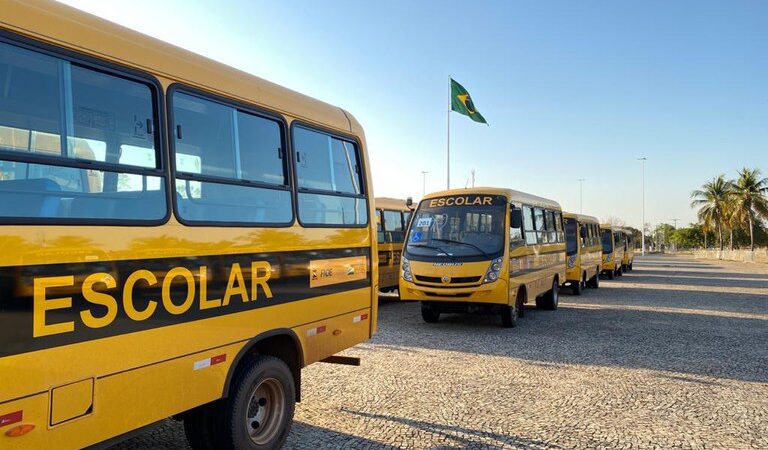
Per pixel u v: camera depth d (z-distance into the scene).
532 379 7.18
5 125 2.69
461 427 5.37
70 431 2.84
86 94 3.08
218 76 4.02
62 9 3.03
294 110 4.83
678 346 9.48
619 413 5.88
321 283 5.04
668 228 120.75
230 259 3.94
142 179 3.31
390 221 15.29
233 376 4.06
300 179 4.85
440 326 11.33
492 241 10.89
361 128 6.00
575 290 18.73
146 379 3.27
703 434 5.29
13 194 2.65
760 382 7.17
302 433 5.13
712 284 24.20
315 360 4.96
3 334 2.55
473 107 25.14
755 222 63.38
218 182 3.89
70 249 2.86
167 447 4.68
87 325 2.93
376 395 6.36
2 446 2.54
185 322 3.54
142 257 3.26
